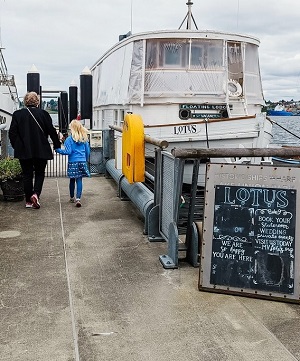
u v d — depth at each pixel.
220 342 3.38
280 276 4.09
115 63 12.56
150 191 6.64
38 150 7.31
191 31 10.31
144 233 6.16
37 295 4.18
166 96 10.30
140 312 3.86
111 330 3.55
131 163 6.31
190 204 4.97
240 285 4.19
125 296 4.18
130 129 6.26
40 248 5.56
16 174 7.98
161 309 3.92
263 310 3.92
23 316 3.76
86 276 4.66
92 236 6.09
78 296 4.16
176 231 4.91
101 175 11.27
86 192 9.11
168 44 10.34
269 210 4.18
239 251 4.21
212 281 4.27
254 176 4.25
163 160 5.51
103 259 5.19
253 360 3.15
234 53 10.68
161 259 5.05
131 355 3.20
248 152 4.67
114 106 12.34
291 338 3.45
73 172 7.73
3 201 8.16
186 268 4.91
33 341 3.37
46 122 7.38
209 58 10.43
